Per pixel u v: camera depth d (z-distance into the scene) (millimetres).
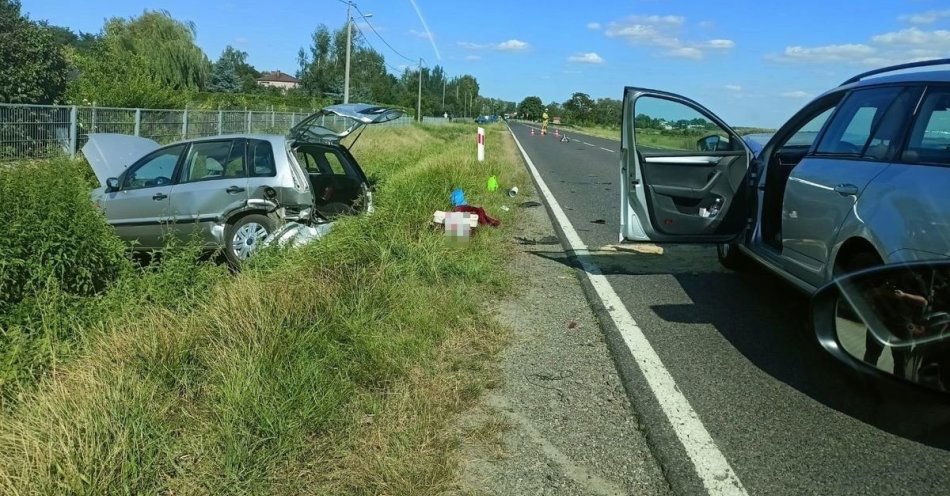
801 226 4875
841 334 3836
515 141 38188
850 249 4289
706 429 3707
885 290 3531
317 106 44969
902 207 3770
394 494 3014
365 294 5129
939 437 3617
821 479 3232
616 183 15984
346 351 4293
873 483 3197
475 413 3873
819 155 4914
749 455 3445
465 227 7730
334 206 8633
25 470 2785
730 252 7105
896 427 3725
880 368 3549
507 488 3168
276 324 4230
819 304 3971
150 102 21594
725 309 5871
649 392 4160
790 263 5051
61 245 5590
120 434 3057
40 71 23203
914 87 4195
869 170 4207
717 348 4922
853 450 3488
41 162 10242
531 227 9836
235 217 7707
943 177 3607
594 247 8391
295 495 2988
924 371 3318
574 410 3957
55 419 3180
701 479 3230
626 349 4879
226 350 3928
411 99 83188
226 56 75125
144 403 3379
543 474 3287
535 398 4098
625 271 7199
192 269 6012
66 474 2789
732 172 6242
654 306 5930
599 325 5461
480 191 11758
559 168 20109
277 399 3525
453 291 5809
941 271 3260
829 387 4254
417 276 6023
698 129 6367
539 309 5852
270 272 5719
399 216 7488
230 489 2949
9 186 6004
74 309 5172
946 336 3211
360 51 76625
